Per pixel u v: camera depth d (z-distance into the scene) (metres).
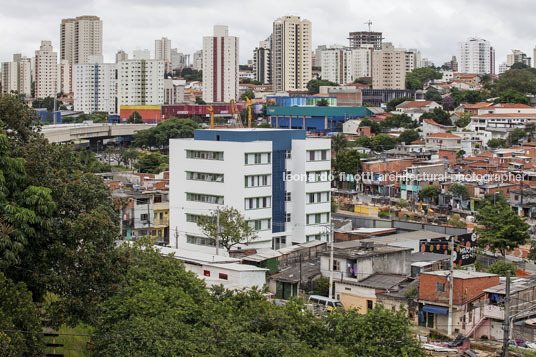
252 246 115.25
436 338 80.06
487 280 83.94
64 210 62.84
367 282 91.50
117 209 88.38
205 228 109.25
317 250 110.81
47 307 64.50
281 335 59.47
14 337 50.19
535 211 167.62
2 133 60.62
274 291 98.00
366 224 136.62
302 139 122.12
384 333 61.06
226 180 115.56
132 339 55.00
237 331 57.44
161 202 135.00
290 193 122.19
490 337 81.94
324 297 91.00
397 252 98.44
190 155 119.06
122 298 60.78
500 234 127.56
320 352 57.28
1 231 52.59
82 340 66.44
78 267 60.34
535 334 79.75
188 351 54.09
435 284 82.19
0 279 52.12
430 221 164.00
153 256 74.25
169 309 59.81
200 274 94.56
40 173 61.78
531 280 89.00
